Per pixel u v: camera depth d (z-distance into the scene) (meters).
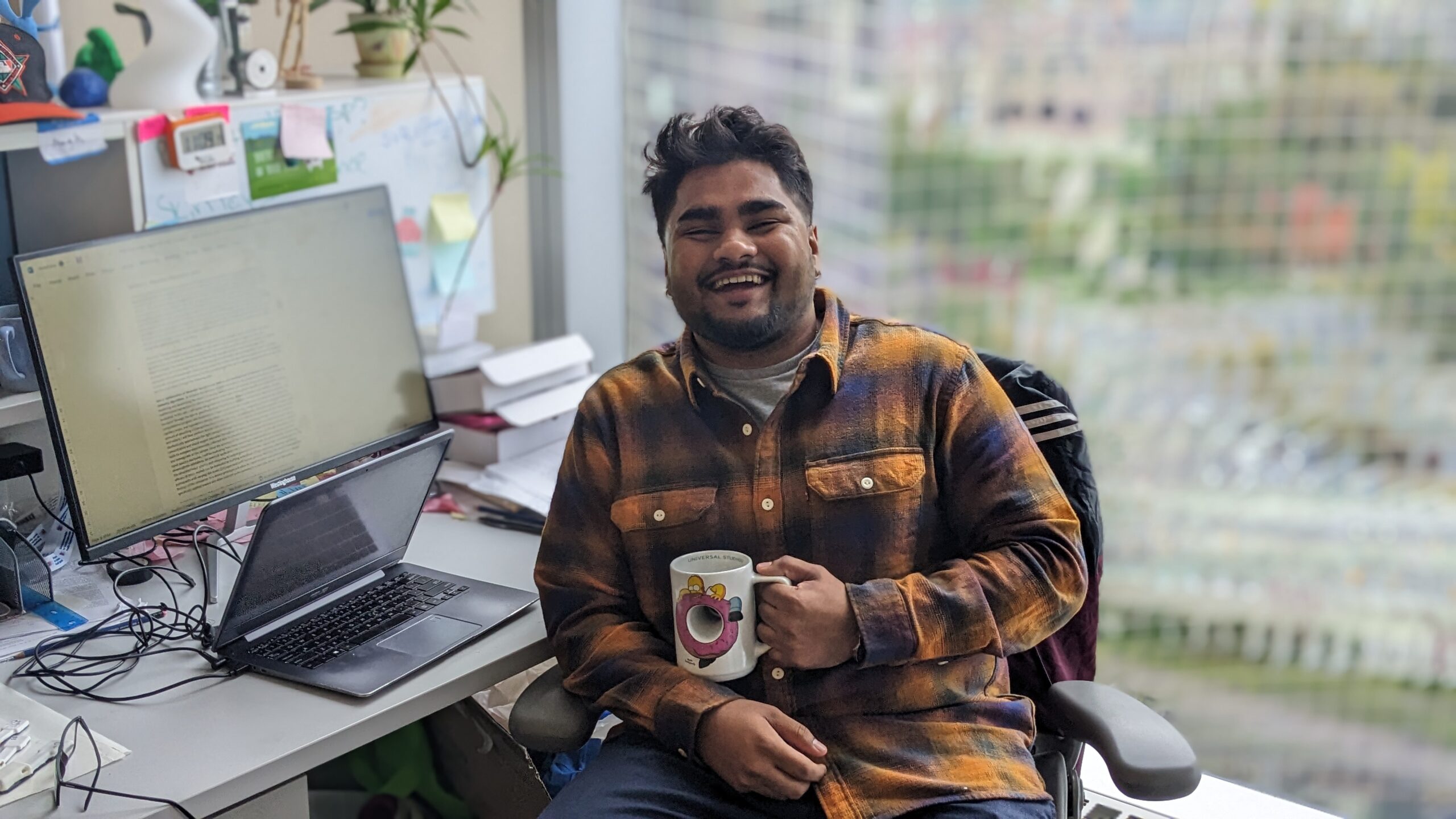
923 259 3.86
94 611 1.37
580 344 1.95
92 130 1.50
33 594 1.39
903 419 1.31
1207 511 3.61
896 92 3.60
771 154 1.33
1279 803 1.88
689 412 1.34
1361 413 3.66
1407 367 3.64
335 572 1.39
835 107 3.44
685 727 1.20
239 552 1.53
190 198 1.63
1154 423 3.76
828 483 1.29
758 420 1.33
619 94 2.36
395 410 1.70
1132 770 1.14
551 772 1.61
